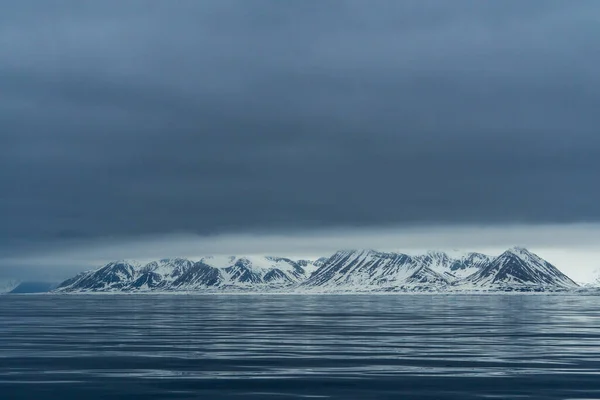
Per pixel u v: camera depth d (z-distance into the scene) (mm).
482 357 73875
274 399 51969
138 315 181250
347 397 52375
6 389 55969
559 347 83812
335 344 88562
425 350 80875
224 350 81812
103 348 84125
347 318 159875
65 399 52344
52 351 80812
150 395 53625
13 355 76875
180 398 52531
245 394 53750
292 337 100000
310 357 74688
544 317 162000
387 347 84625
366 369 65500
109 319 156375
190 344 89188
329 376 61594
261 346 86375
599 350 80375
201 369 66062
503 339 94875
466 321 143250
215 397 52719
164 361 71812
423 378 60250
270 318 160375
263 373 63531
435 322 139750
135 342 92000
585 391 53969
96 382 58969
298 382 58688
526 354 76500
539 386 56125
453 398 51750
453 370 64562
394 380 59344
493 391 54219
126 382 59000
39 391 55250
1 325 131500
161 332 110938
